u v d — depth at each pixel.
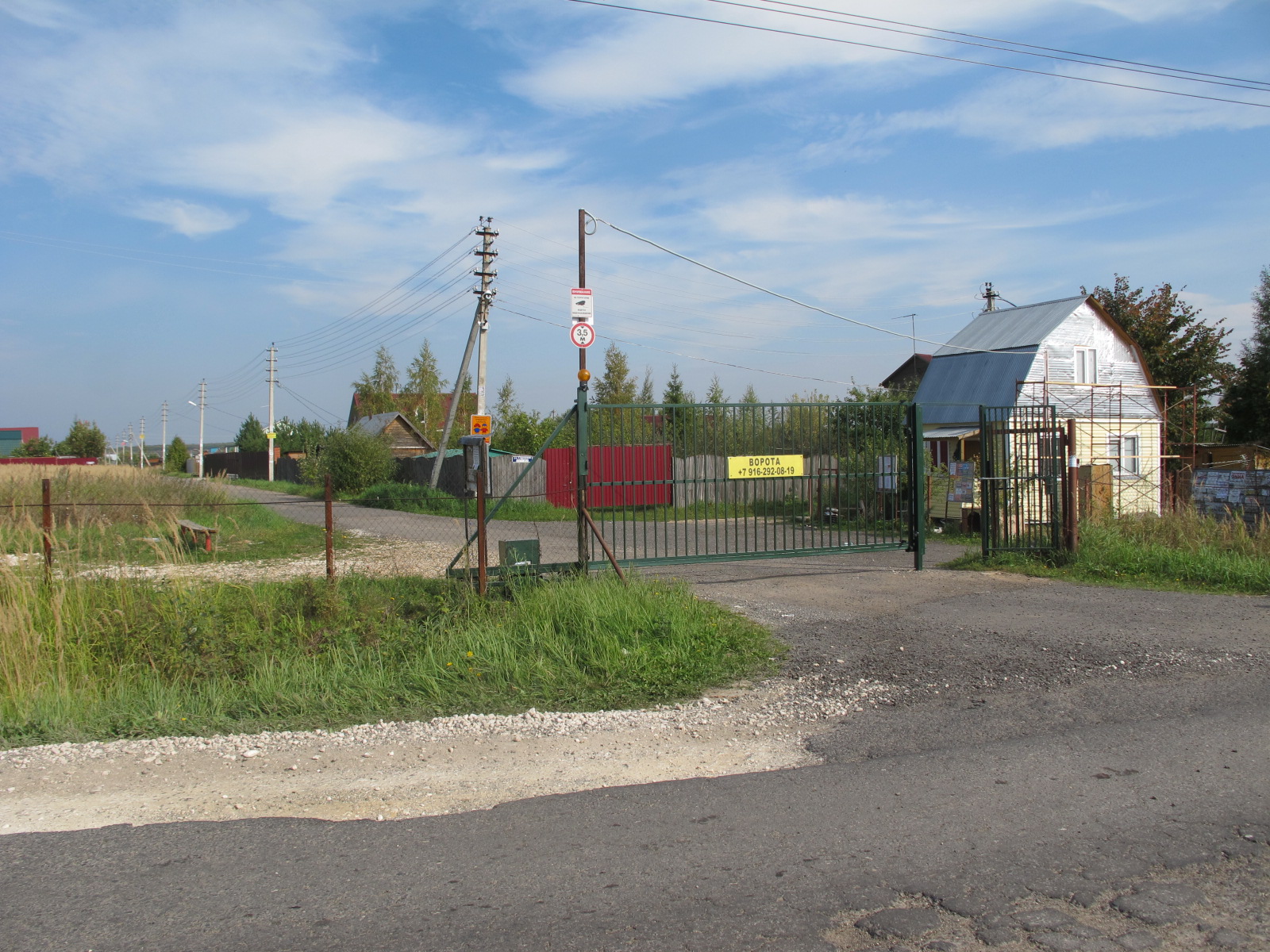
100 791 4.54
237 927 3.09
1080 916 3.06
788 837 3.75
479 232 27.97
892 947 2.87
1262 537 12.38
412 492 27.14
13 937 3.03
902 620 8.38
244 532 17.50
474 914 3.14
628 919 3.07
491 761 4.91
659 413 9.89
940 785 4.33
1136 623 8.19
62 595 7.39
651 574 11.09
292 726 5.73
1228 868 3.41
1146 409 26.64
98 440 76.38
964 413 26.58
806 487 10.83
